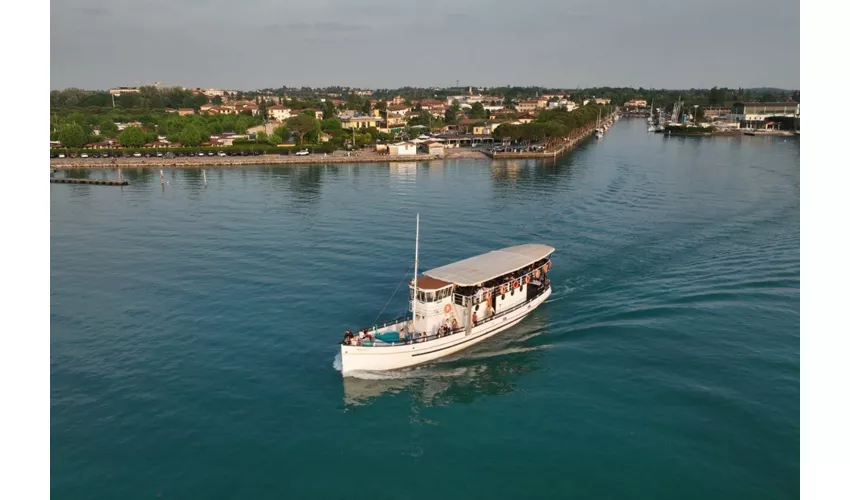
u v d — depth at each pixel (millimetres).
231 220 126938
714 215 118750
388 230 115562
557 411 52062
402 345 58625
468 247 102250
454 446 47594
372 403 53750
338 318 72062
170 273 90312
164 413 52000
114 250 104000
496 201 142625
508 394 55031
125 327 70000
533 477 43812
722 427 49062
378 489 42812
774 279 79375
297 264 93938
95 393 55250
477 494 42219
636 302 73562
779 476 43344
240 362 61219
